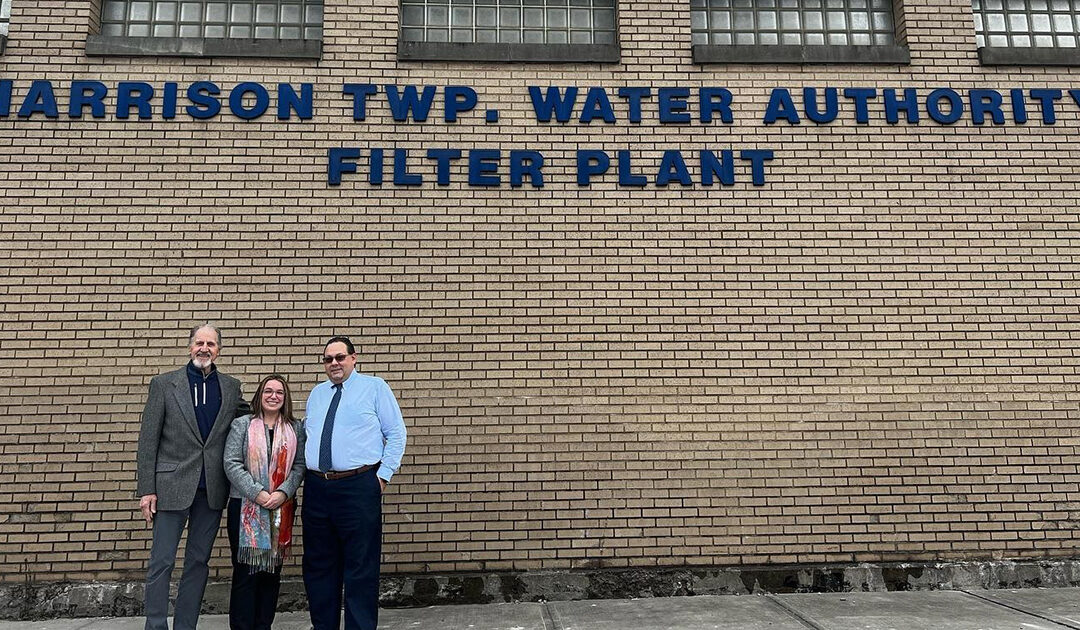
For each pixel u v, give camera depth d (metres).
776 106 6.62
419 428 5.94
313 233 6.21
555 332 6.16
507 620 5.20
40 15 6.42
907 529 5.96
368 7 6.67
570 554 5.82
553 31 7.06
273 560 4.50
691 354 6.17
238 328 6.01
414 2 7.02
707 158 6.51
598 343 6.16
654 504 5.93
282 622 5.29
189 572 4.53
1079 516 6.03
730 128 6.60
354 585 4.48
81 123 6.26
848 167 6.54
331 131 6.40
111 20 6.78
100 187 6.16
